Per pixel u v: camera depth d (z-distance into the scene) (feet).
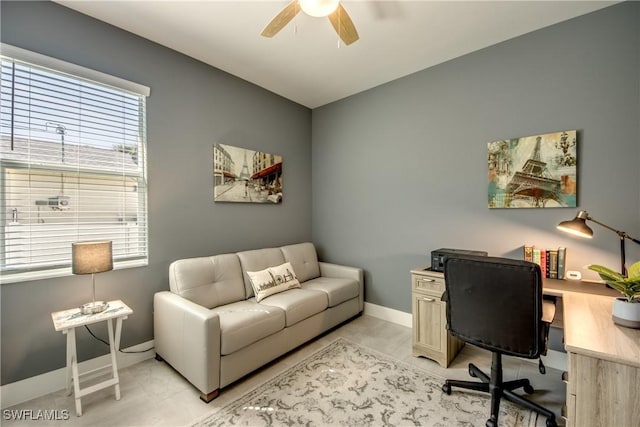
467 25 7.27
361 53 8.58
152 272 7.98
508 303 4.85
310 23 7.13
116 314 6.08
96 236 7.10
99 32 7.00
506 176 7.91
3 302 5.84
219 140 9.55
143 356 7.72
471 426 5.26
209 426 5.27
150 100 7.91
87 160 6.94
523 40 7.68
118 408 5.74
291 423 5.34
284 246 11.03
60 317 5.85
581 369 3.74
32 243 6.23
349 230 11.76
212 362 5.92
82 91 6.84
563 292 5.85
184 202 8.66
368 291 11.12
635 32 6.30
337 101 12.16
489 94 8.25
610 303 5.22
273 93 11.38
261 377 6.83
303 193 12.76
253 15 6.88
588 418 3.70
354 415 5.55
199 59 8.91
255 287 8.54
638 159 6.29
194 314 6.16
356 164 11.51
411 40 7.91
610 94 6.57
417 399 6.02
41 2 6.22
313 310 8.47
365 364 7.43
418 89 9.70
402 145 10.12
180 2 6.41
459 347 8.08
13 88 5.98
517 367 7.27
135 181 7.77
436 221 9.34
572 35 6.99
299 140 12.55
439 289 7.46
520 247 7.77
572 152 6.95
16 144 6.03
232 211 10.00
